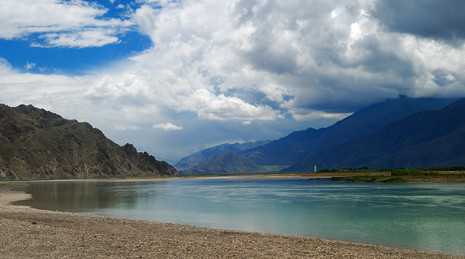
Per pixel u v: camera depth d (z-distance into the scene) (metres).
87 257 28.78
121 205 77.75
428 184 138.12
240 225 52.84
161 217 60.38
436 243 40.78
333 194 99.75
